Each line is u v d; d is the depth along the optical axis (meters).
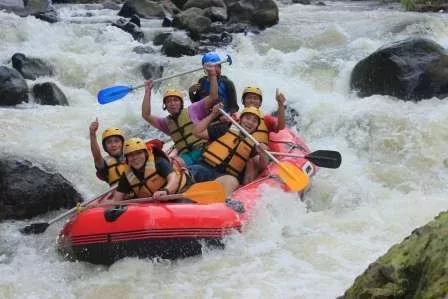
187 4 14.90
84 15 14.69
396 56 8.14
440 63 8.11
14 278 4.63
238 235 4.93
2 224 5.57
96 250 4.74
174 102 6.00
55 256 5.00
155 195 4.91
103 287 4.46
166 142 7.45
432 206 5.74
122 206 4.87
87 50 11.25
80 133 7.61
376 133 7.26
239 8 13.16
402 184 6.37
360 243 4.99
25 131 7.49
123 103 8.69
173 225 4.70
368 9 15.17
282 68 9.53
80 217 4.84
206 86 6.62
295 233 5.22
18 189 5.70
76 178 6.42
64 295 4.39
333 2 17.30
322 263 4.66
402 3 14.74
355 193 6.09
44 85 8.70
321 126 7.66
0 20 11.50
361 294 2.89
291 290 4.27
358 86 8.52
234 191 5.44
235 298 4.20
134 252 4.71
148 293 4.35
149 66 9.88
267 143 6.20
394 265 2.87
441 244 2.76
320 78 9.16
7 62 10.03
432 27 11.34
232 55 10.31
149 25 13.53
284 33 12.06
